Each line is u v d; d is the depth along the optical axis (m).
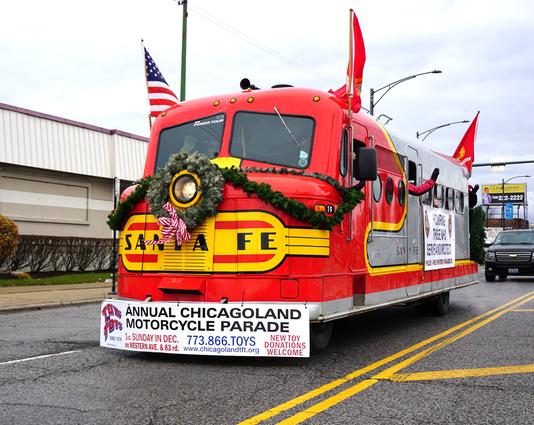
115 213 7.37
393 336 9.30
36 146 20.86
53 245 21.06
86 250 22.44
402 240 9.51
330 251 7.03
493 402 5.36
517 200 114.56
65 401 5.27
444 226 11.92
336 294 7.16
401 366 6.90
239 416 4.86
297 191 6.73
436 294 11.48
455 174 12.99
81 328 10.04
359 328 10.26
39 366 6.75
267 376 6.29
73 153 22.27
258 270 6.62
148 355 7.41
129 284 7.26
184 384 5.92
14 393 5.54
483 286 21.19
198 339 6.65
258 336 6.52
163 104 14.78
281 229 6.62
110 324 7.09
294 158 7.28
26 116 20.61
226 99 7.90
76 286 18.16
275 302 6.58
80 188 23.42
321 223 6.72
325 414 4.94
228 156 7.54
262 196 6.60
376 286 8.41
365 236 8.06
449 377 6.34
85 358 7.23
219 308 6.59
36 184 21.58
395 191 9.26
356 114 8.13
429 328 10.23
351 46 7.56
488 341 8.74
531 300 15.38
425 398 5.48
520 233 25.31
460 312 12.79
